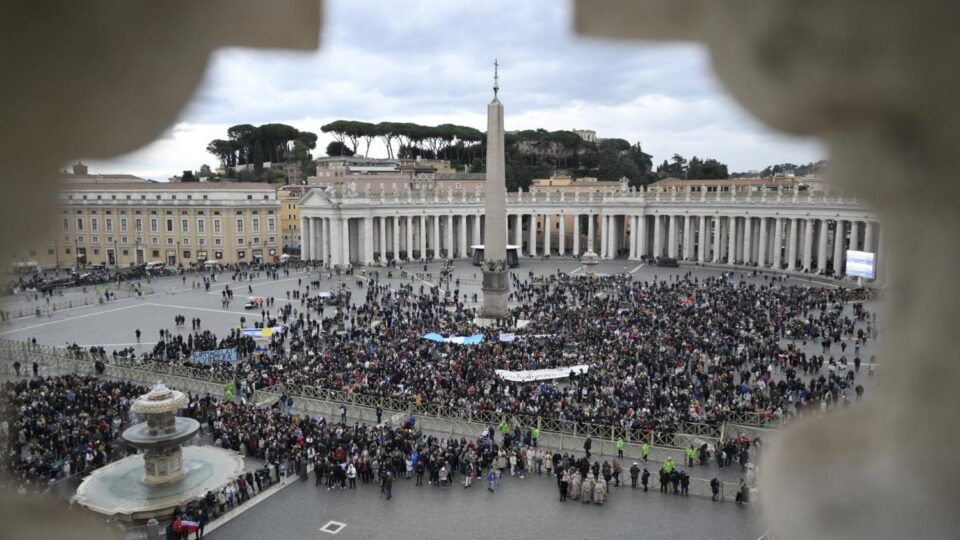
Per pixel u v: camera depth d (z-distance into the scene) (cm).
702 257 10450
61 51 257
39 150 268
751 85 249
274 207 11250
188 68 266
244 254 11019
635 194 10962
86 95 261
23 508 323
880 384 300
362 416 3425
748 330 4756
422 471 2720
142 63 261
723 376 3638
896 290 287
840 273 8531
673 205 10681
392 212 10675
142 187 10844
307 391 3609
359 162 14312
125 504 2453
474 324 5144
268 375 3841
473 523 2361
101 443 2870
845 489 299
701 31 246
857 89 238
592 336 4647
